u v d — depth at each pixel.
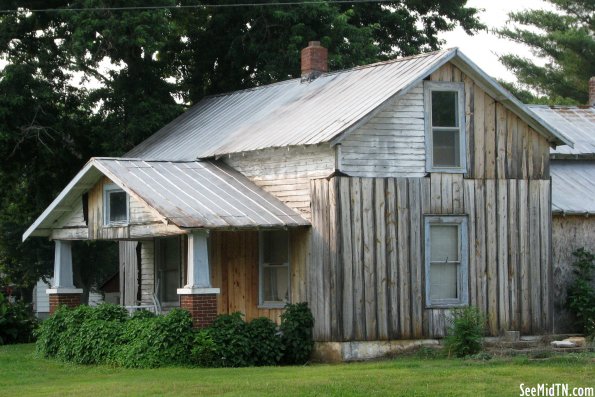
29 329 36.47
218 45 45.56
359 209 27.78
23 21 41.12
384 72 30.59
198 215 27.36
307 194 28.41
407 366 24.41
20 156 41.75
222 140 32.53
